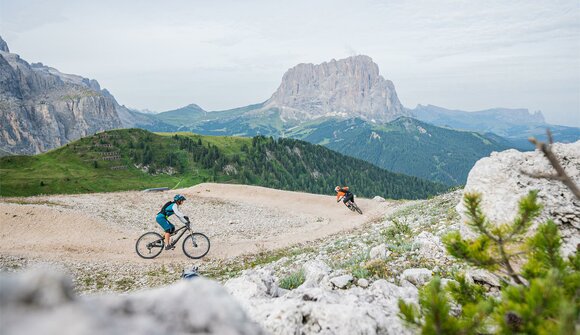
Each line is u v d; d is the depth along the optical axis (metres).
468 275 7.31
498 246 4.49
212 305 2.09
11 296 1.48
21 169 180.50
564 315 2.82
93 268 17.81
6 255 18.78
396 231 17.08
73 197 38.06
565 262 4.17
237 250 22.09
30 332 1.32
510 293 3.69
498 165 7.84
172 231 19.25
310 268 10.29
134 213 33.38
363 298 6.56
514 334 3.30
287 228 31.52
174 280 15.88
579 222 6.47
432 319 3.53
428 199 34.00
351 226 28.91
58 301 1.53
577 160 7.86
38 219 25.78
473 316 3.65
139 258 19.83
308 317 4.81
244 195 47.91
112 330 1.54
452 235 4.53
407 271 9.09
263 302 5.80
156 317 1.91
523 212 4.19
